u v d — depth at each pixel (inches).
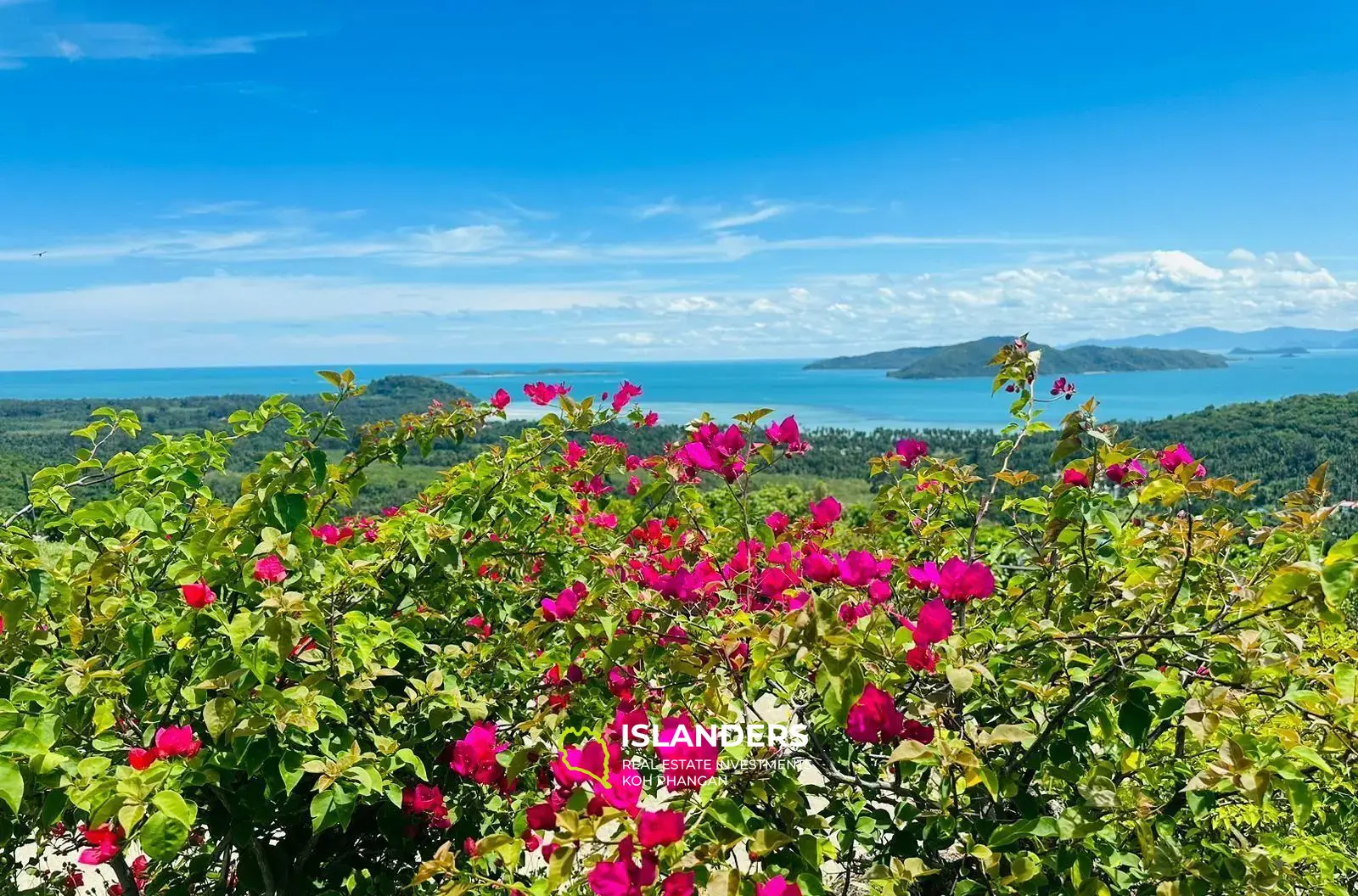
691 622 84.7
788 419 100.2
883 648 67.0
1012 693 79.7
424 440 124.3
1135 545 89.4
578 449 147.9
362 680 92.5
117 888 127.3
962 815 74.1
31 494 112.3
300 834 119.4
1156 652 79.4
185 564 90.7
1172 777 87.9
